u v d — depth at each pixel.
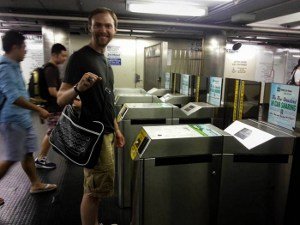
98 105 1.46
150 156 1.33
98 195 1.59
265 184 1.52
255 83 2.01
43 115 2.21
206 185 1.47
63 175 3.05
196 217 1.50
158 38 7.29
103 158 1.54
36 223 2.12
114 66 7.19
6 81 2.02
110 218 2.23
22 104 2.08
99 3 4.23
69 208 2.35
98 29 1.51
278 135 1.47
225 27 5.37
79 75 1.46
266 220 1.58
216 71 5.97
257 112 1.99
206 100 2.87
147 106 2.38
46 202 2.45
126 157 2.31
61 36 5.36
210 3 3.79
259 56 7.95
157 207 1.41
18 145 2.15
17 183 2.81
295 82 3.88
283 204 1.56
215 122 2.51
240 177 1.49
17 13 4.77
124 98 3.16
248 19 4.44
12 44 2.06
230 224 1.55
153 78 5.05
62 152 1.49
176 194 1.42
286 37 6.61
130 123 2.28
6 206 2.36
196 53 7.58
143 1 3.67
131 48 7.20
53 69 2.94
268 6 3.90
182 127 1.59
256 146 1.45
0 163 2.15
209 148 1.42
